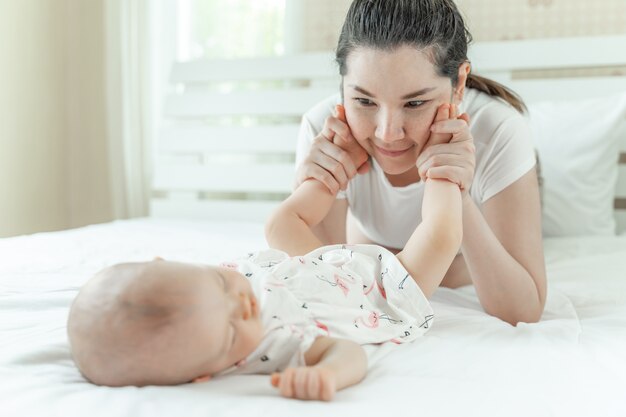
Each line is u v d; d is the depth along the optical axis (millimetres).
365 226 1393
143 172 2812
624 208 2188
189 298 693
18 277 1262
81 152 2947
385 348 859
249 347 746
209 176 2557
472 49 2236
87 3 2896
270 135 2486
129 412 618
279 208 1185
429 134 1072
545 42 2182
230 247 1713
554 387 727
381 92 985
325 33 2545
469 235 1079
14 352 796
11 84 2658
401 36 952
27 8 2721
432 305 1150
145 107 2793
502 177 1175
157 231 1975
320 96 2428
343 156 1187
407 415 625
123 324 684
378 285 979
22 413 621
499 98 1279
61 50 2902
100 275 735
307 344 760
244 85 2730
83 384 720
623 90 2113
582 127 1952
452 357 828
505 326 1009
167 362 688
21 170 2717
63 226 2947
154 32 2785
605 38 2125
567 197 1925
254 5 2684
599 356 870
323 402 658
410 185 1250
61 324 946
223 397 667
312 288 893
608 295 1245
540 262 1166
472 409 647
